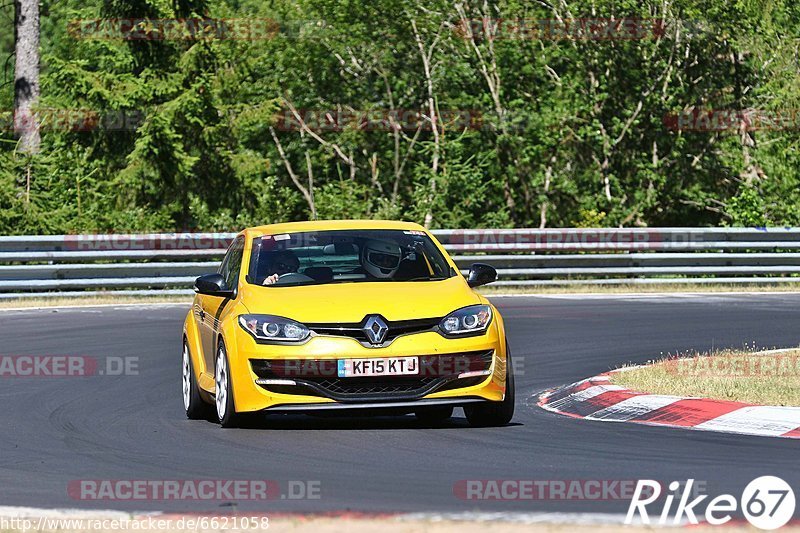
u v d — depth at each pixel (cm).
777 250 6706
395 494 1859
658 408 2681
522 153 8450
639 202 8494
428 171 8312
